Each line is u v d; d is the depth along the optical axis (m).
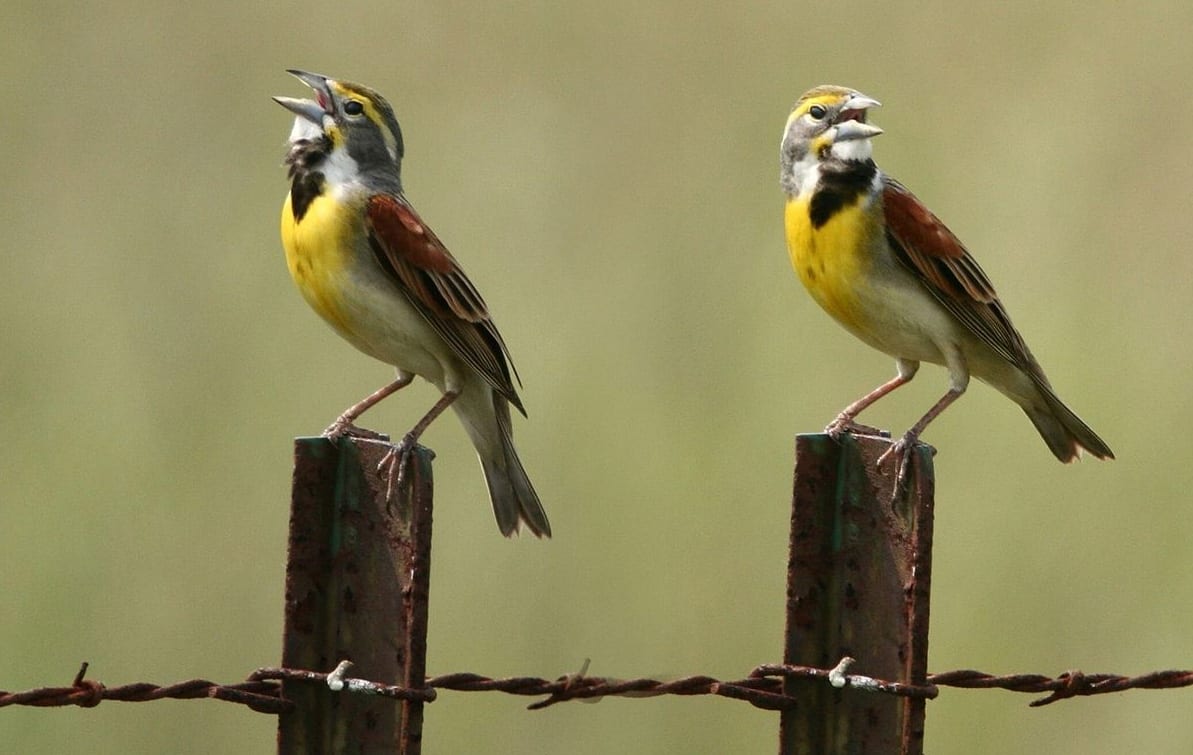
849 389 18.30
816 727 9.09
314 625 8.62
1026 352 12.10
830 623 9.05
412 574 8.33
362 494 8.55
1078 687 9.74
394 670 8.45
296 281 11.64
